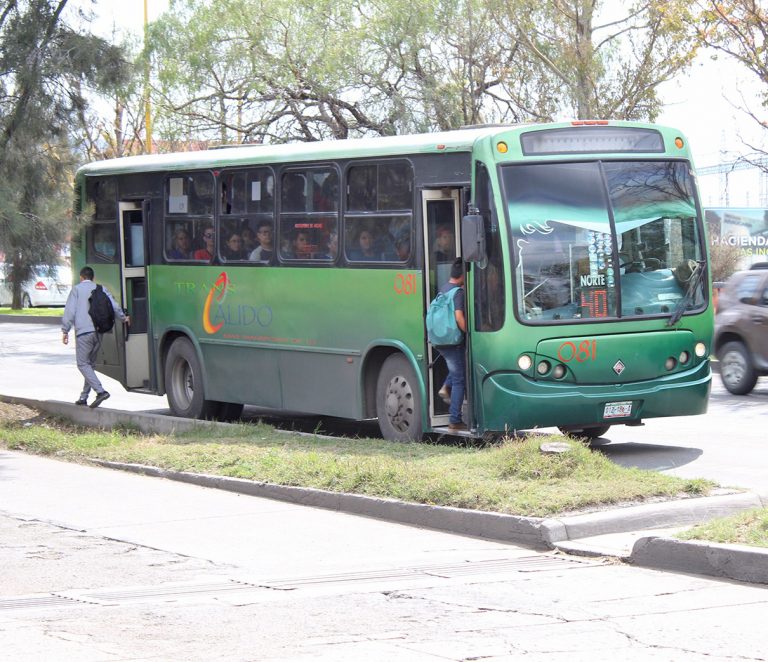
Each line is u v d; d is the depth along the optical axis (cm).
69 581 892
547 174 1370
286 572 912
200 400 1797
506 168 1355
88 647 687
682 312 1410
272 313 1650
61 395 2264
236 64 3812
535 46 3572
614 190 1397
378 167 1495
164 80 3869
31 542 1039
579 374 1357
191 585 870
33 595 846
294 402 1627
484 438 1386
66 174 1977
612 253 1383
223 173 1734
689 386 1412
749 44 2675
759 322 2033
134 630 728
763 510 967
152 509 1191
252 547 1009
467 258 1332
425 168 1431
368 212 1503
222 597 822
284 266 1627
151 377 1881
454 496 1088
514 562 935
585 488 1075
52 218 1859
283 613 771
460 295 1377
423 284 1427
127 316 1891
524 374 1338
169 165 1828
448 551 984
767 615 752
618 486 1080
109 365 1928
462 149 1385
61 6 1944
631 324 1384
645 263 1404
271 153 1650
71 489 1316
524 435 1520
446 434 1467
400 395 1462
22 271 1903
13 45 1903
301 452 1370
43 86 1906
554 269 1357
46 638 707
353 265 1519
